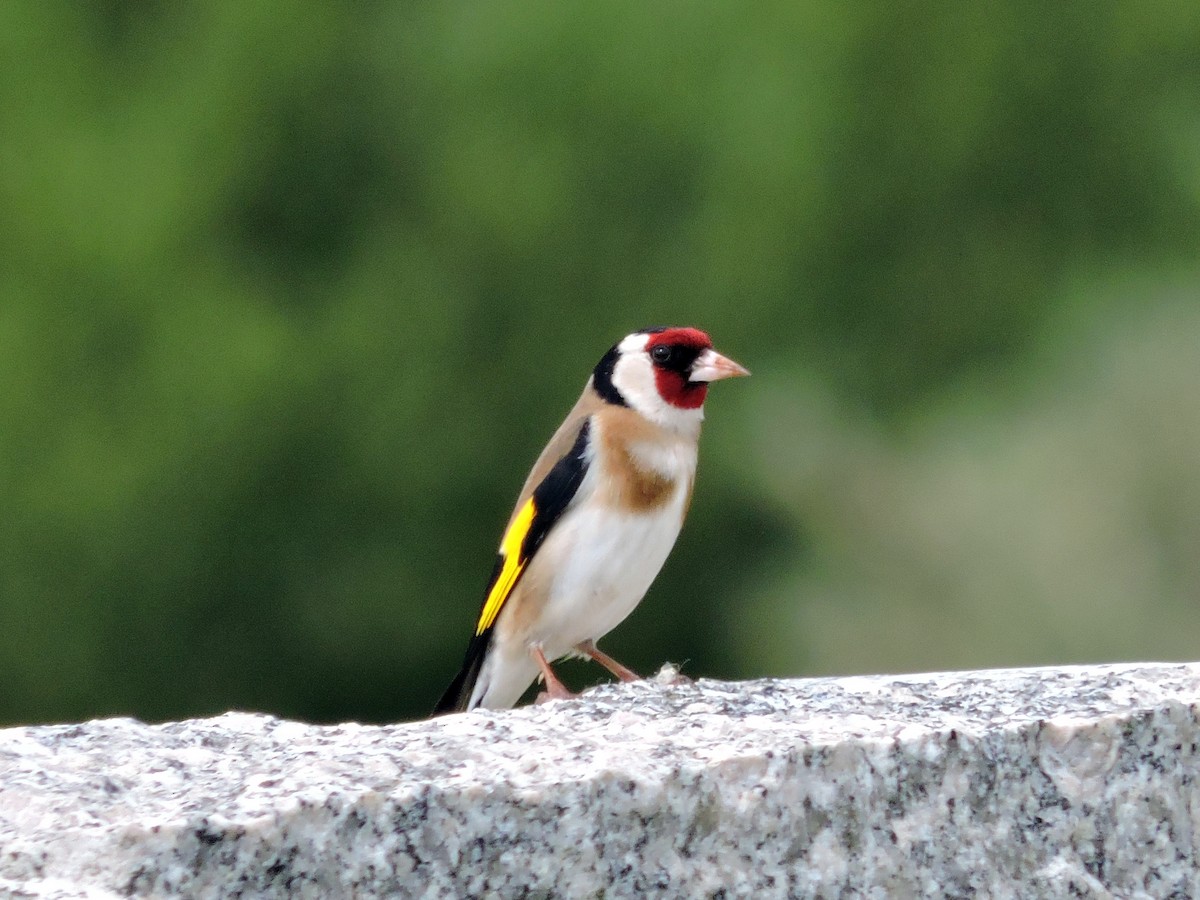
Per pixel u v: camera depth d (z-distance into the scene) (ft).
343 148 54.13
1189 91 58.29
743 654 54.65
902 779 10.74
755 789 10.39
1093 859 11.08
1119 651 56.85
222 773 10.36
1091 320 57.72
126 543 49.70
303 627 50.98
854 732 10.88
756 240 54.34
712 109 54.49
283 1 54.19
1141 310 58.75
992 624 56.75
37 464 49.70
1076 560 58.08
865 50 55.93
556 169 53.83
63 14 54.08
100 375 50.42
